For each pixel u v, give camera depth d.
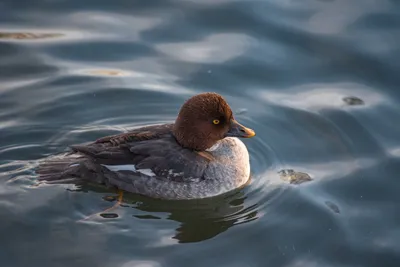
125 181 11.95
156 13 17.33
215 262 10.72
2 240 10.91
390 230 11.64
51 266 10.46
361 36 16.62
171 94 14.81
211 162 12.14
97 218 11.55
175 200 12.12
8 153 12.90
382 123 14.27
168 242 11.12
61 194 11.90
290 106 14.70
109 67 15.52
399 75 15.55
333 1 17.78
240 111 14.52
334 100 14.91
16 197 11.80
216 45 16.36
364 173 12.97
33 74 15.11
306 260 10.88
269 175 12.91
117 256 10.72
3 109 13.98
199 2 17.67
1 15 16.92
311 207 12.03
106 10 17.41
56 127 13.70
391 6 17.56
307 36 16.61
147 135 12.24
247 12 17.33
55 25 16.73
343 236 11.42
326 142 13.79
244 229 11.51
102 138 12.41
